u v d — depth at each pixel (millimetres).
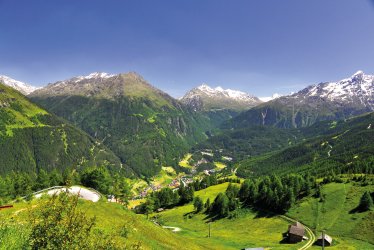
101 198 86375
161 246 53781
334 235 121750
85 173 135250
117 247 19312
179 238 73688
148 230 63094
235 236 137500
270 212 160000
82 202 58781
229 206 173500
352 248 105188
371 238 113688
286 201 156625
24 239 18016
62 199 18016
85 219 17766
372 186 153125
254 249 104562
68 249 16203
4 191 114188
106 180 135000
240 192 187250
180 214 189750
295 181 169625
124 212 67125
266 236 133000
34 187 133500
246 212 166875
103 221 49281
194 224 168625
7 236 18500
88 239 17516
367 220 125000
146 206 182625
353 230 121312
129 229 46375
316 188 167375
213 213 178375
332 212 140625
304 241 118625
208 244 117625
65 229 16781
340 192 155750
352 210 136750
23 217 24094
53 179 137250
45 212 17312
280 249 109375
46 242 16422
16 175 132500
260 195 171625
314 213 144000
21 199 68750
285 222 144875
